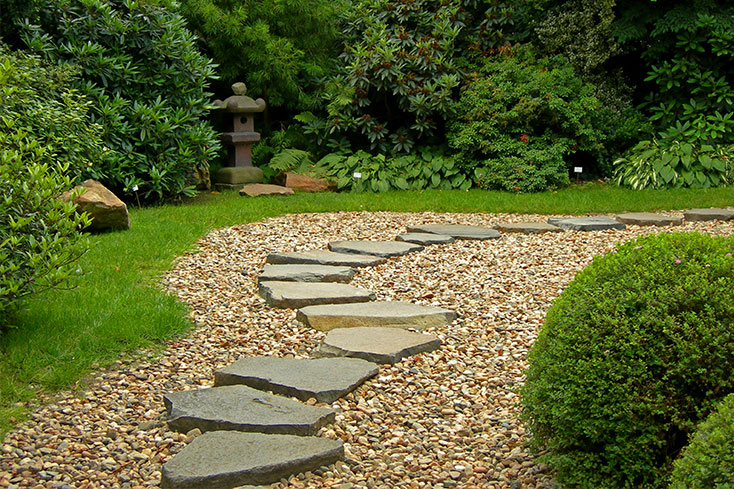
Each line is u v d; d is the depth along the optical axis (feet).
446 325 16.29
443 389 13.08
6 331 14.37
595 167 40.47
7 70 19.57
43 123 24.58
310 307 16.72
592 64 39.50
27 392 12.54
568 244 23.63
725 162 37.06
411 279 19.77
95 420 11.98
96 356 13.94
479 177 36.70
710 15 38.45
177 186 30.76
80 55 28.78
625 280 9.93
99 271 18.99
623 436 9.16
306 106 40.93
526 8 41.32
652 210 30.78
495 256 22.11
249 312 17.15
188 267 20.59
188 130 31.09
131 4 29.43
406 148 38.75
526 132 37.60
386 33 40.37
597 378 9.29
